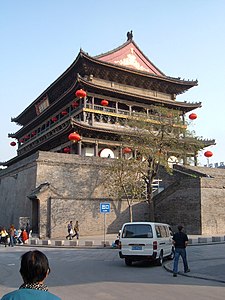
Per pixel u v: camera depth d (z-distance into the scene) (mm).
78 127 45531
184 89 58844
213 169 44844
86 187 39562
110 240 31062
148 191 36000
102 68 50875
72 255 21641
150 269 15594
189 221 36188
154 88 57562
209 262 17094
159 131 35531
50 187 34844
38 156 38188
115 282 12195
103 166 41125
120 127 50438
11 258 20703
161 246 17203
